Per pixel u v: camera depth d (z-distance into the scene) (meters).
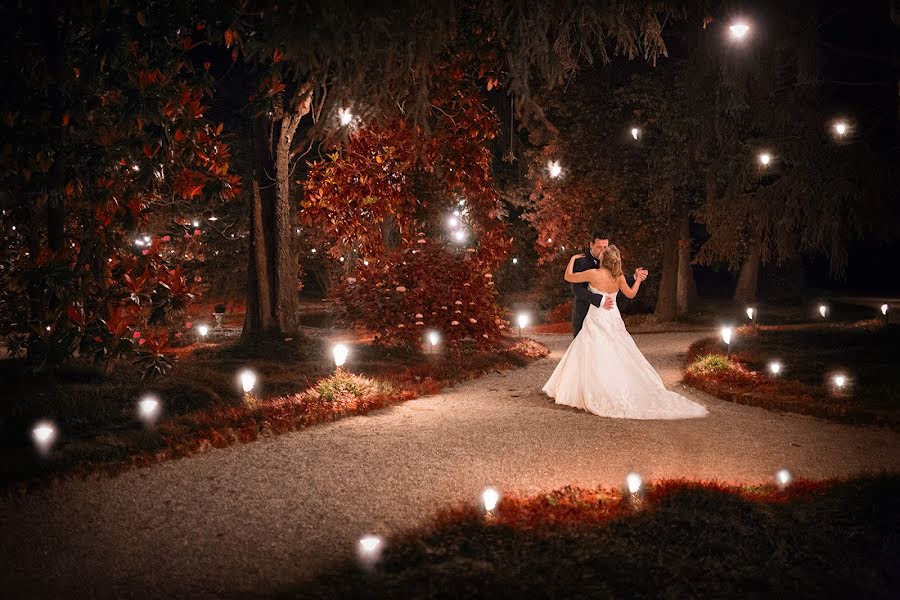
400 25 7.00
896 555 5.05
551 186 27.41
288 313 16.55
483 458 7.87
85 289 12.12
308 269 35.25
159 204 14.16
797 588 4.62
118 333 10.84
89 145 10.22
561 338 24.41
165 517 6.32
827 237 24.75
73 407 9.93
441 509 6.17
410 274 16.12
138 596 4.86
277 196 16.31
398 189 15.15
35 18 9.95
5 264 12.72
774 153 23.47
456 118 13.22
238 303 36.69
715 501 5.93
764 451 8.27
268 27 6.85
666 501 5.97
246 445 8.67
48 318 11.48
